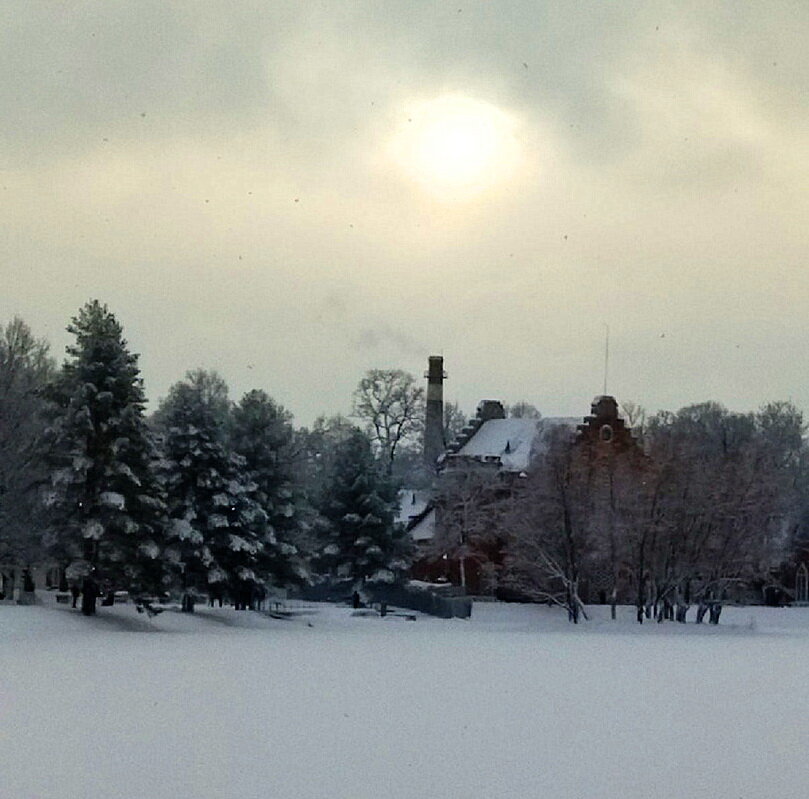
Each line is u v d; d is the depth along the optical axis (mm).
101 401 61906
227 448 73938
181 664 38375
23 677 33406
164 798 16531
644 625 76250
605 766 19609
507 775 18656
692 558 79312
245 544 71688
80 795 16688
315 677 34406
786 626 88938
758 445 90125
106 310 63844
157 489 63906
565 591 86562
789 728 24406
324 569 88250
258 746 21062
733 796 17328
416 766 19297
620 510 79375
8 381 70500
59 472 61250
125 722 23953
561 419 113375
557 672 37844
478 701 28672
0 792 16859
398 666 39094
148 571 63125
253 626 70938
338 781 17953
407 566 89250
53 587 105688
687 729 24125
